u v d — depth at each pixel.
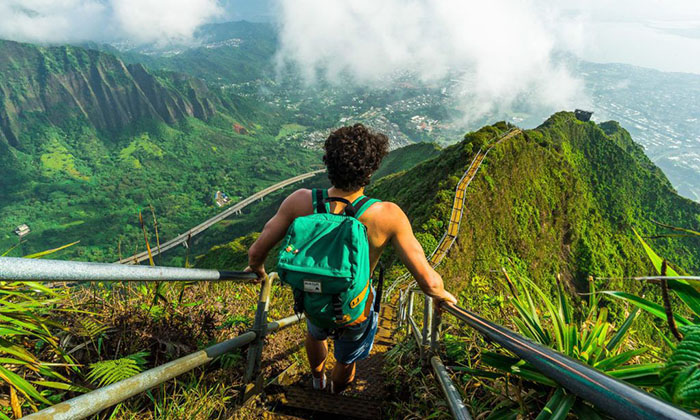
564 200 68.19
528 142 64.81
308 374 3.40
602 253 69.56
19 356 1.50
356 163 2.03
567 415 1.48
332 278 1.82
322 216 1.97
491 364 1.89
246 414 2.57
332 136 2.13
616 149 104.56
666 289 1.16
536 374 1.74
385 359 3.70
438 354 2.63
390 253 26.70
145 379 1.65
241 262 56.12
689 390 0.72
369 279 2.13
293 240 1.93
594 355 1.85
